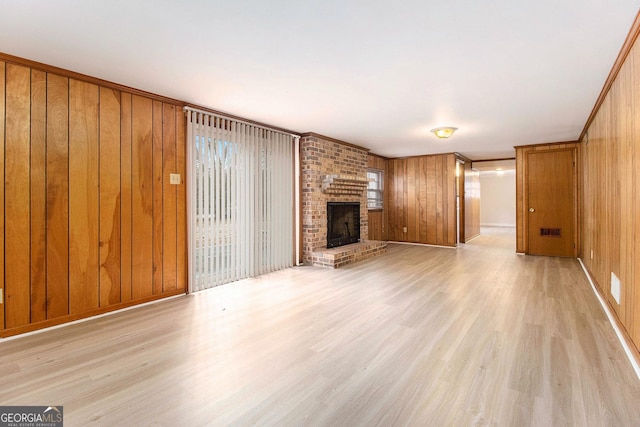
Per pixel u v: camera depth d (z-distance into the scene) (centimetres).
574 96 327
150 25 197
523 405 161
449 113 388
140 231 314
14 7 177
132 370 195
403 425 147
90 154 280
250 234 417
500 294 348
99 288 287
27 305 249
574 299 330
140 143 313
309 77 278
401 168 762
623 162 241
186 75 274
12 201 241
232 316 285
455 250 654
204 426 147
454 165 689
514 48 228
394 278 418
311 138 498
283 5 177
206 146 366
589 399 165
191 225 352
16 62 240
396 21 194
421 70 264
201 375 190
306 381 183
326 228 532
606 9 182
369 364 202
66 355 214
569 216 566
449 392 172
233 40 216
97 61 247
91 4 175
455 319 276
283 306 311
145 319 278
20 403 164
